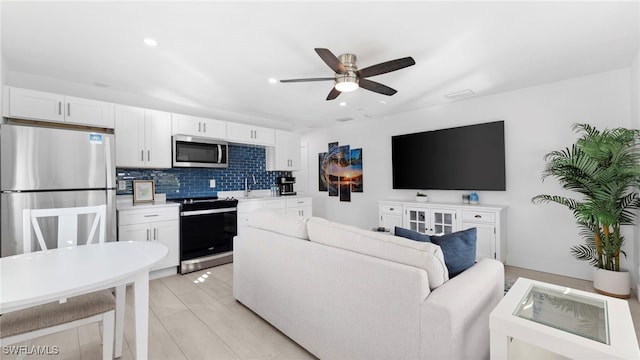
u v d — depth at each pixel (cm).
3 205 221
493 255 336
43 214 179
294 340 189
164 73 294
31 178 231
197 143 391
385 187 497
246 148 494
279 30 211
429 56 255
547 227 333
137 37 221
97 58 258
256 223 241
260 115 487
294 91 354
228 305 252
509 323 116
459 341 119
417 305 126
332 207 589
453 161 401
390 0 177
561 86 322
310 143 635
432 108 431
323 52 201
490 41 229
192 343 193
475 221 350
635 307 238
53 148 241
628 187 274
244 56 255
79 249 166
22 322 131
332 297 162
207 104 413
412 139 447
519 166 351
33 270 131
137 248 168
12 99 263
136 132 339
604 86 297
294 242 189
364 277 146
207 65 274
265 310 216
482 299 140
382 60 263
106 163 268
